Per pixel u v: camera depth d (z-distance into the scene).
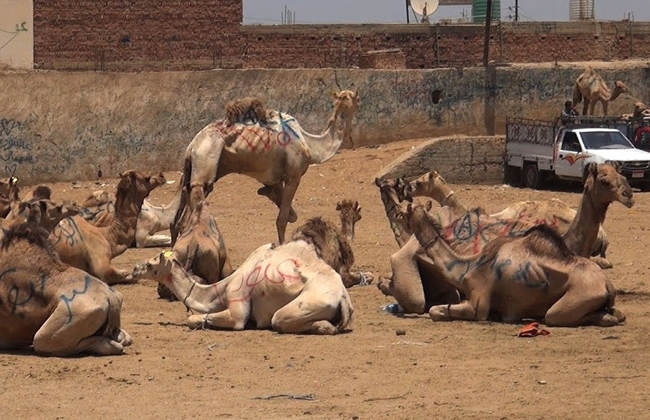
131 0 69.38
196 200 26.89
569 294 21.09
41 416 15.45
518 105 65.31
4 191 29.22
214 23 70.44
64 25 68.81
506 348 19.61
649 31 75.69
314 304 20.66
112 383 17.25
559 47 74.38
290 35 71.44
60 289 18.81
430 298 23.47
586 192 22.22
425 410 15.56
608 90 61.41
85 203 28.98
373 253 34.16
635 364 18.34
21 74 60.53
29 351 19.20
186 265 23.41
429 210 23.20
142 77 61.69
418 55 72.75
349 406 15.84
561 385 16.94
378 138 63.50
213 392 16.72
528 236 21.83
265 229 41.59
